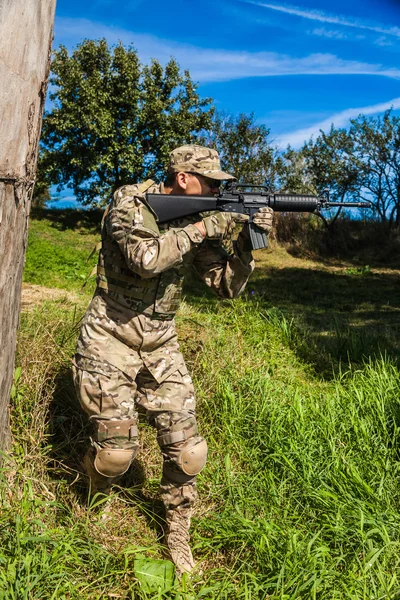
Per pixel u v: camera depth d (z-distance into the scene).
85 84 23.06
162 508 3.06
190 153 2.87
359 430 3.86
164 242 2.59
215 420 3.95
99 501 2.72
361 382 4.72
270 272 17.89
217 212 2.87
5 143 2.62
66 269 11.58
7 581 2.16
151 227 2.64
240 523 2.89
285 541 2.75
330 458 3.52
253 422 3.93
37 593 2.20
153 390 2.76
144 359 2.75
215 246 3.03
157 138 24.12
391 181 22.94
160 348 2.80
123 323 2.70
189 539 2.80
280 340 5.93
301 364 5.66
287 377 5.11
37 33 2.69
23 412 3.31
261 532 2.74
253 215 2.91
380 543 2.83
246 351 5.21
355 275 18.02
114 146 23.47
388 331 8.69
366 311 11.45
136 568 2.45
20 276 2.92
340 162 23.39
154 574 2.46
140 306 2.71
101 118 22.72
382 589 2.50
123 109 23.89
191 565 2.64
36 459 3.03
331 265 19.95
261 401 4.18
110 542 2.65
